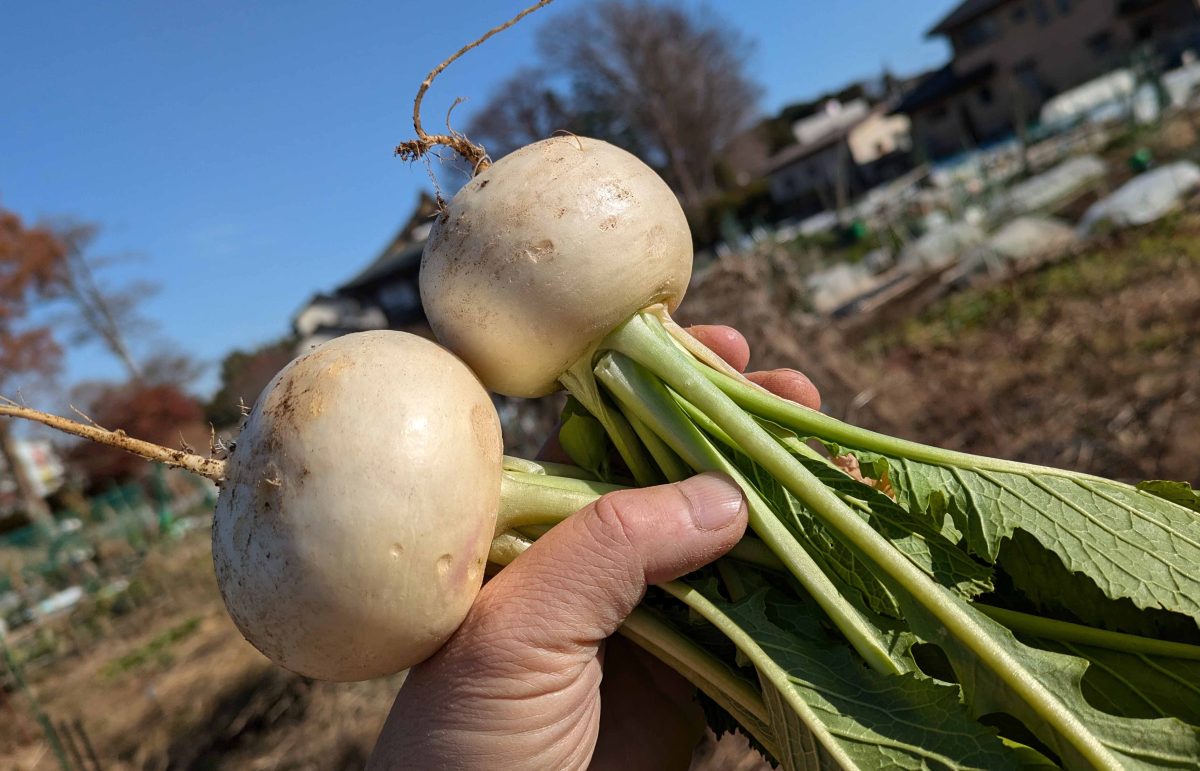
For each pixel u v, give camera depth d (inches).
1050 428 31.0
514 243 8.9
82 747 35.3
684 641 8.8
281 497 7.9
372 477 7.8
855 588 8.3
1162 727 6.8
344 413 8.0
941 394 36.4
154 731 33.8
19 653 58.2
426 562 7.8
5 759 36.6
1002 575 9.7
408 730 8.1
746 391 9.4
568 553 8.1
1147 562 8.0
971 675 7.5
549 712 8.0
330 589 7.7
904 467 8.9
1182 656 8.1
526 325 9.0
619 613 8.2
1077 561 8.1
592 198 9.0
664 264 9.4
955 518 8.5
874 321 64.1
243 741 29.9
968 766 6.8
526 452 32.4
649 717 11.1
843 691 7.5
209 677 37.2
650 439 9.4
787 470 8.5
